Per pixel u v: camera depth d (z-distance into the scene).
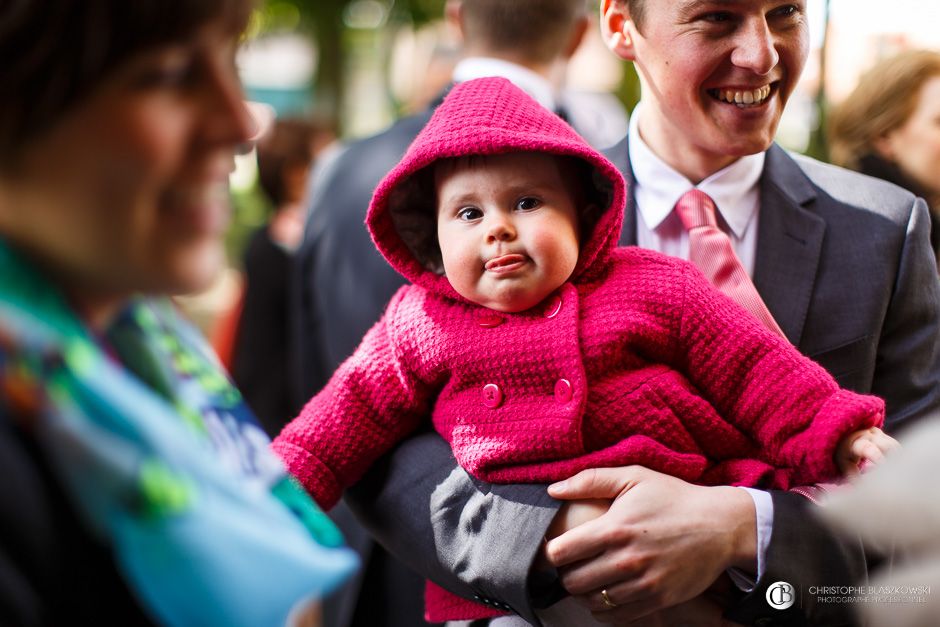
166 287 1.00
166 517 0.88
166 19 0.92
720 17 1.68
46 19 0.88
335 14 10.70
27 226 0.94
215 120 1.00
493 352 1.56
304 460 1.63
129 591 0.95
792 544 1.42
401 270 1.70
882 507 1.35
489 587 1.46
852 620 1.42
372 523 1.68
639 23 1.80
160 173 0.95
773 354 1.54
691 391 1.57
